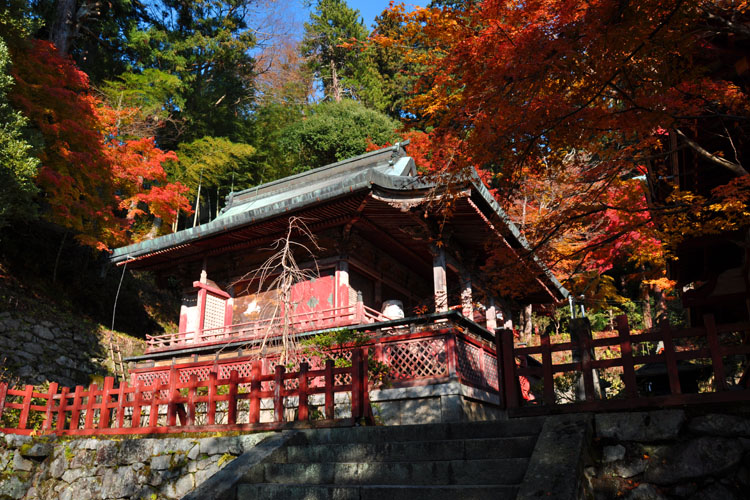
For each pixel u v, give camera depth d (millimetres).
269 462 6422
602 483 5387
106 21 29531
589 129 7078
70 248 20891
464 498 4875
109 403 9258
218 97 34812
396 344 11391
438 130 8133
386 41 8461
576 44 6133
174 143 31578
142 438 8234
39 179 15602
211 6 34906
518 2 6523
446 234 13109
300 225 13422
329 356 11625
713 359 5621
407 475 5613
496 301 17250
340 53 43875
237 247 14867
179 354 13617
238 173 32781
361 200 12188
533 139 7488
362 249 14648
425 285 18078
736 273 10867
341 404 11141
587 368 6262
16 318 15680
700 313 12695
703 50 7219
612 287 18906
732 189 7402
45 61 17141
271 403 11656
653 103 6660
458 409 10336
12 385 14422
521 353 6734
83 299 19703
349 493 5344
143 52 30578
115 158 20031
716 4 6766
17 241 18516
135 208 21594
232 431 7945
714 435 5242
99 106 23547
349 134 32125
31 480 9055
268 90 37281
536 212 20156
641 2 5527
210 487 5887
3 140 12922
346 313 13266
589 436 5523
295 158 34031
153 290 24703
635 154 8805
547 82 6863
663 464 5281
